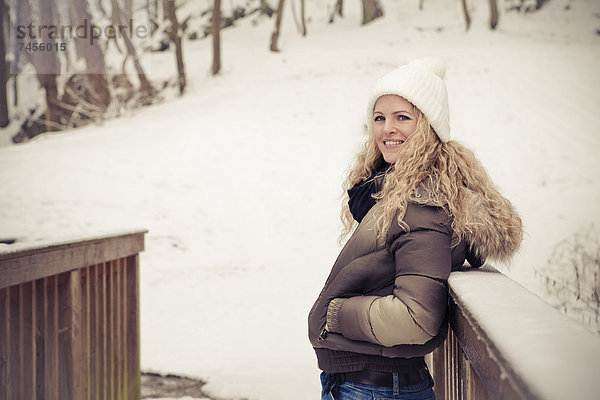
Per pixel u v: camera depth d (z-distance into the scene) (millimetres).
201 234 12320
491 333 948
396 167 1636
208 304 9453
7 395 2363
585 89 17359
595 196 12227
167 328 8352
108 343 3416
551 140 14656
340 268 1644
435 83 1736
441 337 1616
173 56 27984
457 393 1810
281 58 24109
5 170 15016
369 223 1622
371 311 1488
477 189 1631
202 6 31578
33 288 2559
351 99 18484
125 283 3699
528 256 9867
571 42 22438
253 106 18750
